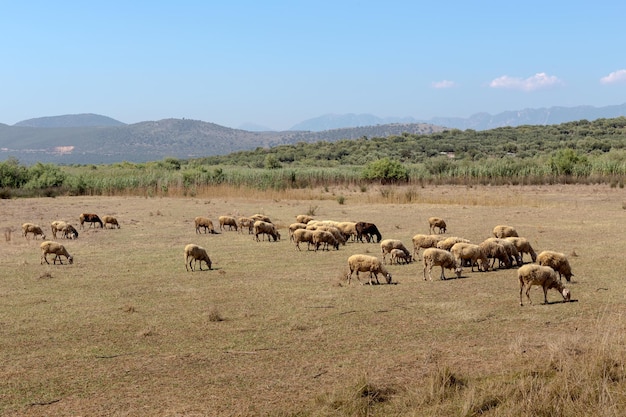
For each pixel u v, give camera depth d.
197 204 51.59
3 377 11.52
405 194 52.56
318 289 19.11
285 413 9.87
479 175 77.44
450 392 10.62
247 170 85.75
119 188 65.38
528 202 47.25
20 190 63.22
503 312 15.84
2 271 22.66
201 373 11.70
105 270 22.91
